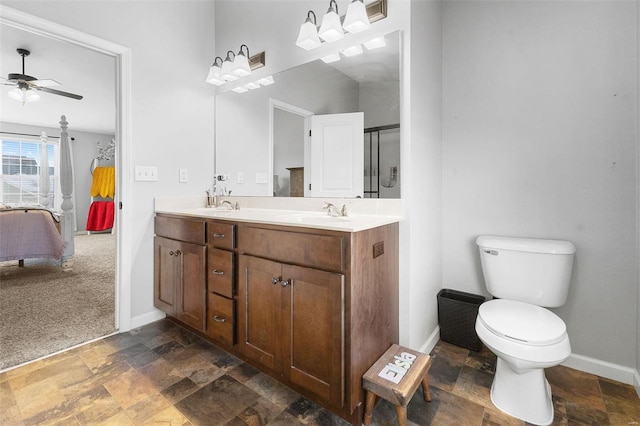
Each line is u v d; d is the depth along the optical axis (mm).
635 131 1478
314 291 1263
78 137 6582
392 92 1653
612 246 1548
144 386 1467
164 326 2129
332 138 1897
